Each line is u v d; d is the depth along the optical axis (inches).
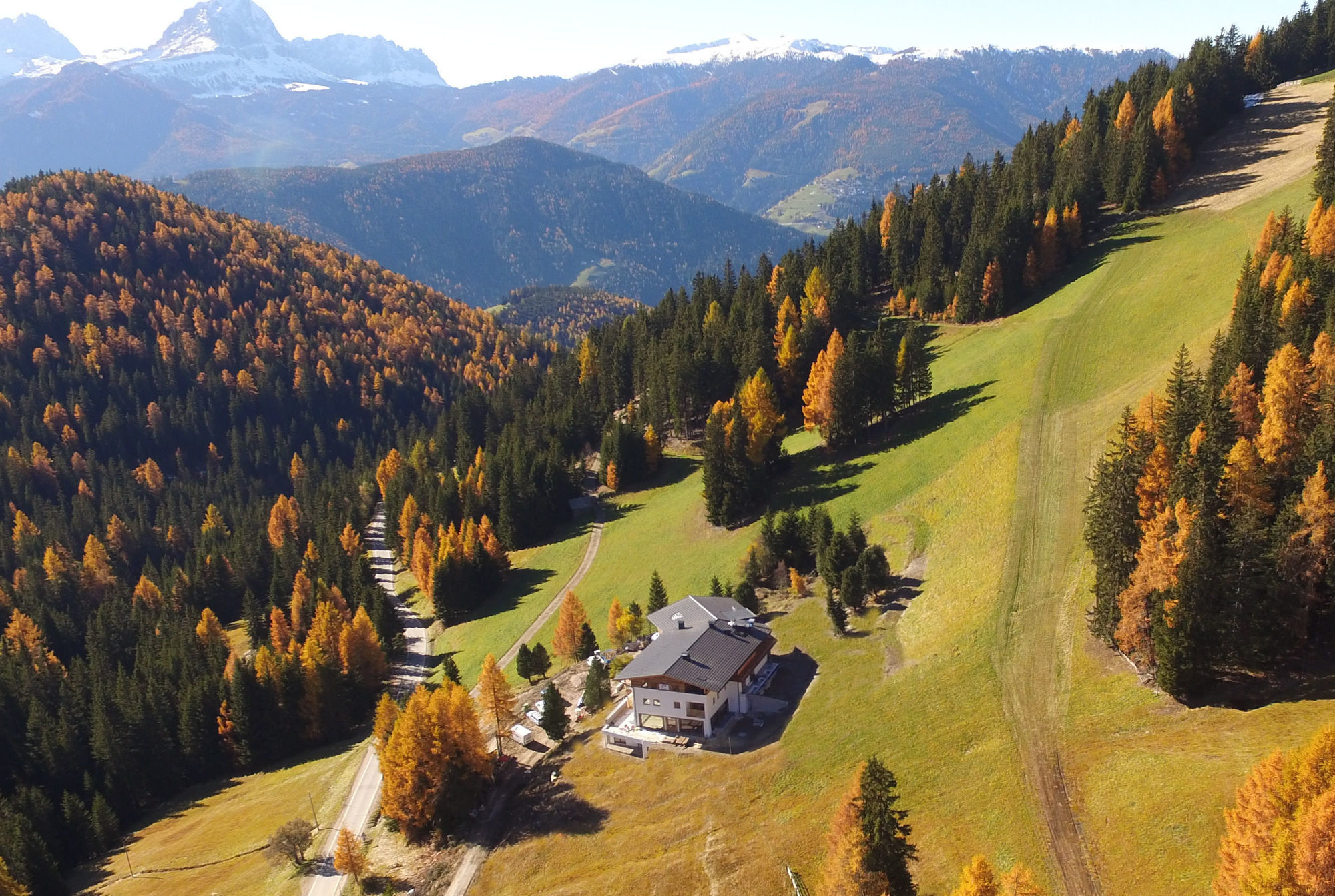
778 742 3147.1
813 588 4249.5
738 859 2687.0
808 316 6712.6
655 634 3954.2
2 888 3661.4
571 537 6525.6
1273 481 2731.3
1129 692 2669.8
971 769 2620.6
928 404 5526.6
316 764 4734.3
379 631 5816.9
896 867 2065.7
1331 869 1531.7
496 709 3833.7
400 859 3440.0
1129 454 2928.2
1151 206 6722.4
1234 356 3457.2
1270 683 2464.3
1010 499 3934.5
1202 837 2042.3
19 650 6466.5
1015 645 3085.6
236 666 5108.3
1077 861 2187.5
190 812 4675.2
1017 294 6397.6
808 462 5689.0
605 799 3233.3
